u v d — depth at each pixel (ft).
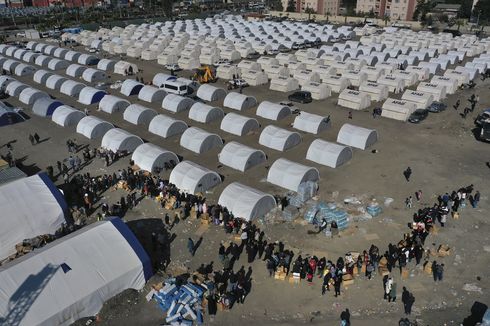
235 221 116.88
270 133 173.68
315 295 95.81
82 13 629.10
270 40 393.70
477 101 228.84
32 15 629.51
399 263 102.01
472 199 131.64
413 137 183.62
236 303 93.86
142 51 355.36
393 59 317.83
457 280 98.94
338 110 220.43
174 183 137.69
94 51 372.17
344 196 135.23
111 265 93.04
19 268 87.51
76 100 238.48
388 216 124.26
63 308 83.92
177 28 475.72
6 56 354.13
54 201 118.01
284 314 90.84
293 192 136.77
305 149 171.32
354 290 96.89
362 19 582.76
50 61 310.86
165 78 260.83
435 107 214.28
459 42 376.07
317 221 119.03
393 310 91.09
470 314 89.20
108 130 183.52
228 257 105.09
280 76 259.80
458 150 170.09
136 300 94.38
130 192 138.00
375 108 217.77
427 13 581.53
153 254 109.40
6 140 184.03
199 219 123.54
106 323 88.53
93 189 137.49
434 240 113.19
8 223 109.81
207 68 273.95
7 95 246.27
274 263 101.14
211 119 203.92
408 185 142.10
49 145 178.29
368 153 167.53
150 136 186.50
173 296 93.15
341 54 328.49
